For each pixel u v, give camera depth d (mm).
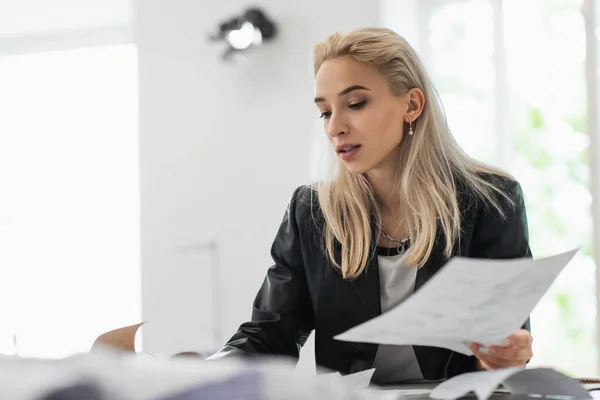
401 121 1521
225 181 3729
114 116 4273
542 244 3543
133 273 4227
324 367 1534
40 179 4340
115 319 4234
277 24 3639
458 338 1060
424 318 963
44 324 4297
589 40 3133
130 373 494
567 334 3469
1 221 4355
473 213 1526
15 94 4383
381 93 1479
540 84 3553
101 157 4285
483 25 3613
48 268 4316
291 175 3623
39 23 4219
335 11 3564
